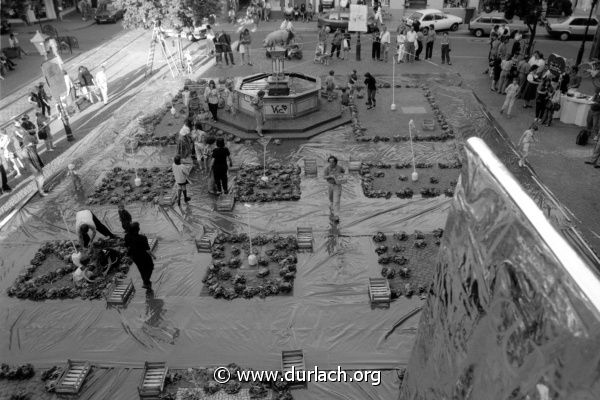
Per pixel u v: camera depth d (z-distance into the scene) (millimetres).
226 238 13219
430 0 39406
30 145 15125
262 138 18812
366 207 14516
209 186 15320
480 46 30719
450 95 22984
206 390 9062
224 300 11250
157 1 25500
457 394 2264
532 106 21438
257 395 8953
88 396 9133
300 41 32375
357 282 11633
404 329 10273
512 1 24906
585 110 18969
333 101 22062
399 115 20938
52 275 12102
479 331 2105
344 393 8945
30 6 39688
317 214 14289
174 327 10570
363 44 31516
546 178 15398
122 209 12555
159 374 9258
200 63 28562
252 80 22312
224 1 38812
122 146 18938
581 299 1472
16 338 10461
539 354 1637
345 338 10125
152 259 12297
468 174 2371
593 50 25922
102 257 12180
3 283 12148
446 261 2586
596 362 1380
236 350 9953
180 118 21203
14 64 29234
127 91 24750
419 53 28156
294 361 9492
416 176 15672
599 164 16062
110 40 34562
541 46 30016
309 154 17828
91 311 11086
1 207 15297
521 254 1823
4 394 9234
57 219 14562
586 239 12438
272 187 15727
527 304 1746
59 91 19047
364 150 17969
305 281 11742
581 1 34875
